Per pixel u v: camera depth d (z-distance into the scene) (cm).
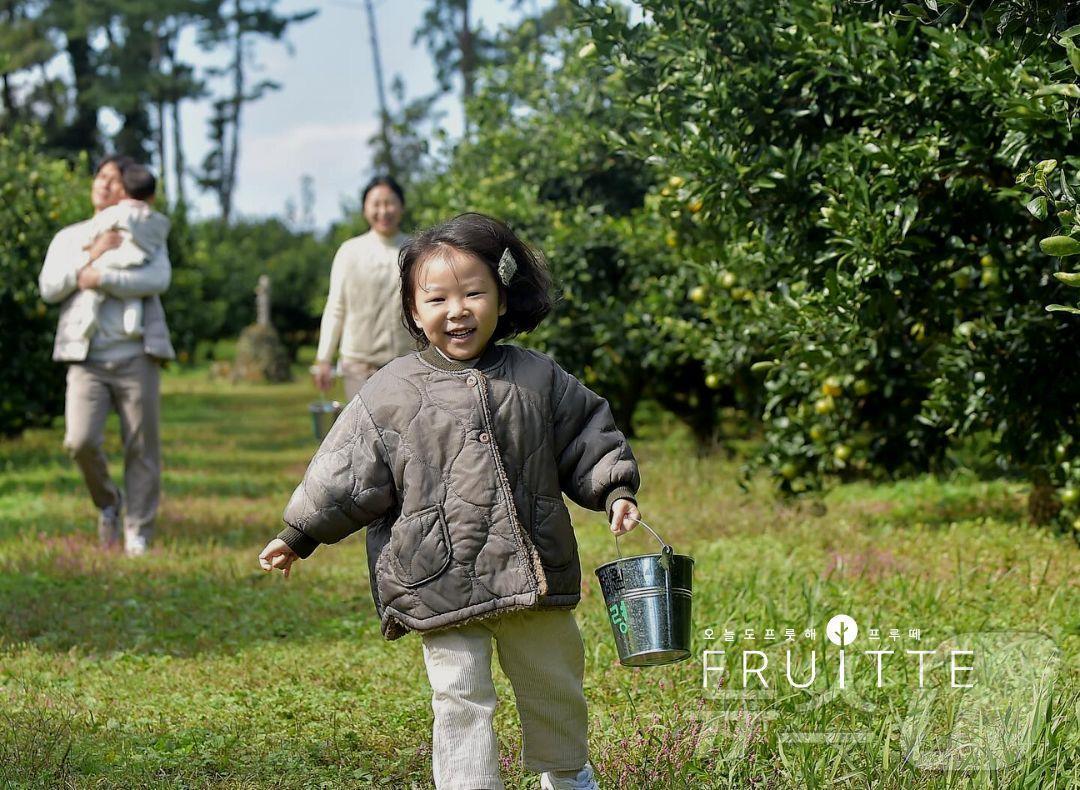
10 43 4494
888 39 652
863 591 724
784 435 974
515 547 392
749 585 719
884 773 438
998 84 584
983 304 774
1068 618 654
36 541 1000
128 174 952
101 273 927
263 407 2972
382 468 405
